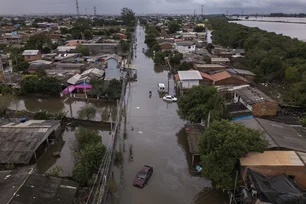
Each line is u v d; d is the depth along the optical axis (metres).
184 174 26.39
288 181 19.38
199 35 136.12
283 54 72.12
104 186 20.48
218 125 23.53
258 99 37.66
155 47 94.38
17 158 25.31
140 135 34.59
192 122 34.62
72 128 36.91
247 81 53.31
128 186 24.28
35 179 20.25
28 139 27.52
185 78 50.78
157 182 25.03
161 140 33.34
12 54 75.00
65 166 27.55
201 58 75.50
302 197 17.70
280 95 49.09
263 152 22.23
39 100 48.78
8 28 152.00
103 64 67.25
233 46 106.56
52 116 36.59
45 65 64.62
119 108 38.38
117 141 30.97
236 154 20.92
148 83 60.03
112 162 25.02
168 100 48.19
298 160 21.03
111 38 120.94
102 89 45.81
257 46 83.12
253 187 20.11
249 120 29.61
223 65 66.00
